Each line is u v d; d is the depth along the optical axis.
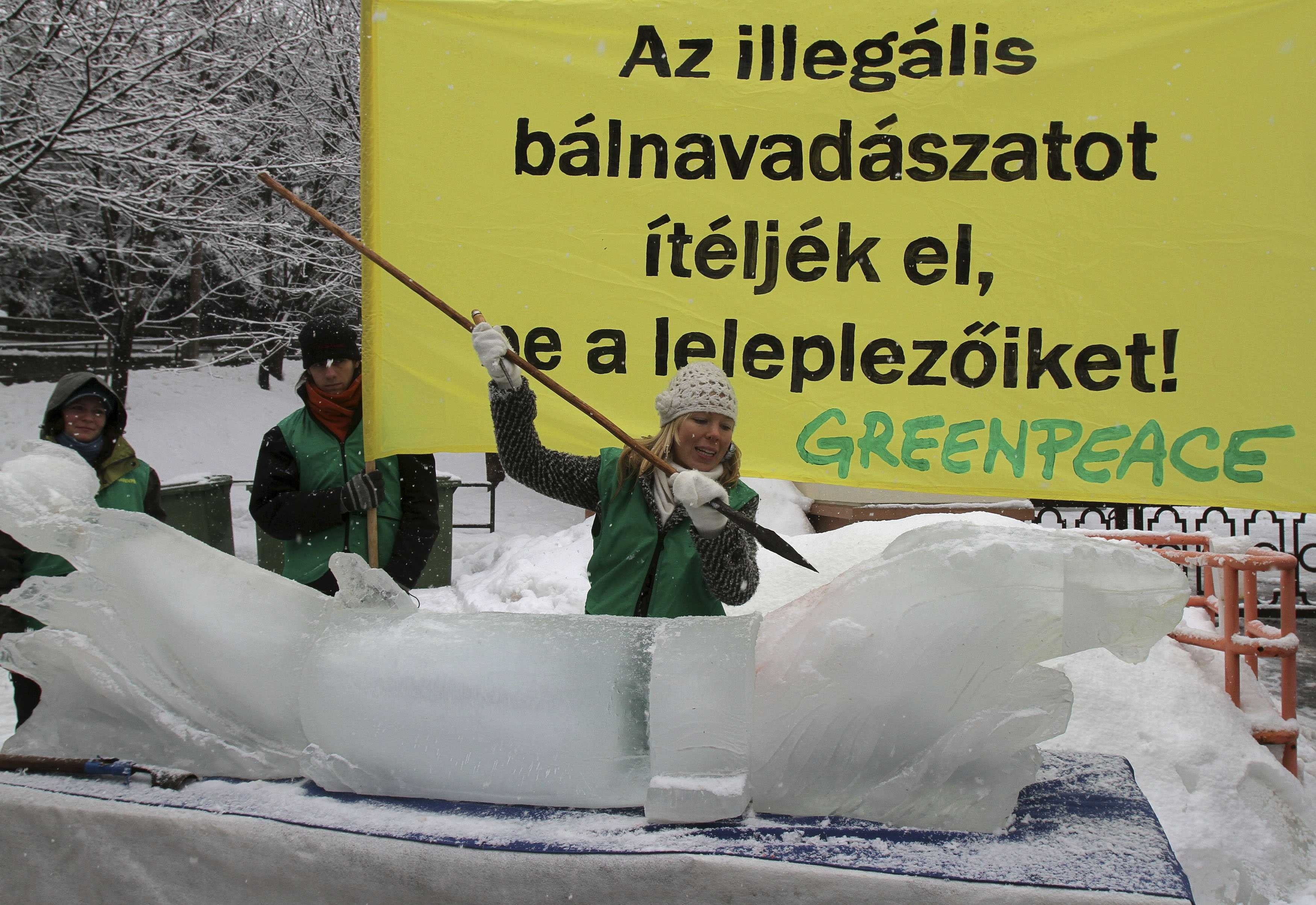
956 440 3.89
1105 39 3.82
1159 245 3.80
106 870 2.18
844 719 2.12
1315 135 3.71
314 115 15.38
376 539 3.94
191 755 2.43
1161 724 4.09
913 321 3.90
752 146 3.95
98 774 2.37
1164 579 1.98
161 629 2.47
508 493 19.22
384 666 2.29
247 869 2.10
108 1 13.15
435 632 2.33
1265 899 3.56
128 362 16.30
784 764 2.14
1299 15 3.72
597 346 3.99
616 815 2.16
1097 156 3.83
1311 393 3.74
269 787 2.33
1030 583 2.05
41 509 2.46
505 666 2.24
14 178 13.23
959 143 3.88
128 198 13.55
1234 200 3.77
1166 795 3.80
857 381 3.92
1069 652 2.03
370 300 4.00
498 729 2.21
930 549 2.12
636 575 2.87
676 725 2.13
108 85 13.44
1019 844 1.98
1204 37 3.77
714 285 3.96
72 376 4.11
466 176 4.00
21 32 13.01
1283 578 4.50
